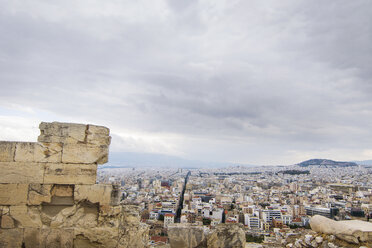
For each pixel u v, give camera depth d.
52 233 10.57
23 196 10.52
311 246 12.73
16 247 10.32
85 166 11.06
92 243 10.80
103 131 11.42
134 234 11.46
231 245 11.59
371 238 11.46
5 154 10.52
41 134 10.93
